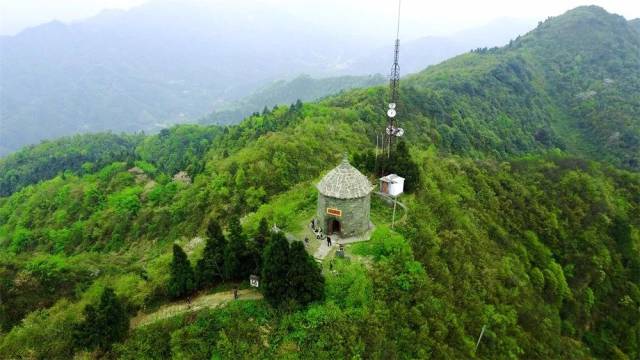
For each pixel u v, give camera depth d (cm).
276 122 13150
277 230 4694
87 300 4491
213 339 3681
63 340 3859
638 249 8700
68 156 17938
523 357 4881
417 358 3712
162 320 3909
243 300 4041
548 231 7888
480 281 5116
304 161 8669
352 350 3503
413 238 4947
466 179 8194
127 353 3603
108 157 15075
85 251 8925
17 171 17412
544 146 17162
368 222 5088
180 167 12875
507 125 17200
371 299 3947
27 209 11431
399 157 6284
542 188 9362
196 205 8394
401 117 13538
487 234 6631
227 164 9369
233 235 4328
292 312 3775
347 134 10625
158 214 9088
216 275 4369
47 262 5656
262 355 3522
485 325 4531
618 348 6669
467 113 16375
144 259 7206
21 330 4109
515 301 5469
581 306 6856
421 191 6256
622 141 16750
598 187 9688
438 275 4622
